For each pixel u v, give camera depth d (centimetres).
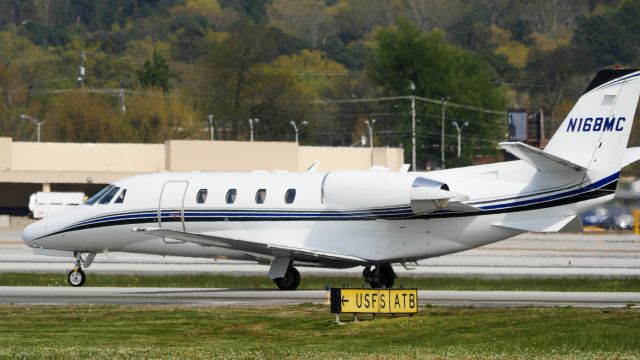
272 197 11231
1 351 7056
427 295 10775
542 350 7000
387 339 7494
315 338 7606
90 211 11856
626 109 10406
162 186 11662
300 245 11106
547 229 10581
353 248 10975
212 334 7825
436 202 10544
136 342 7506
